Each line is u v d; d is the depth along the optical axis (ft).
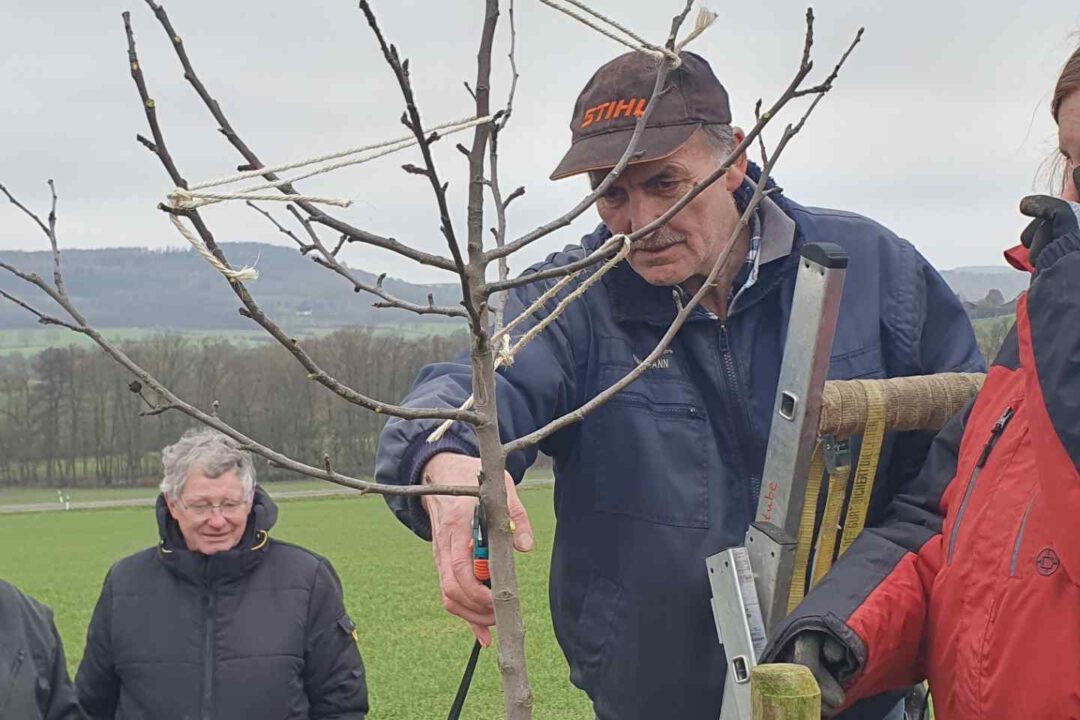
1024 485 6.23
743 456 8.84
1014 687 6.00
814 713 5.36
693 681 8.93
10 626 10.80
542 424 8.74
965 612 6.40
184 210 4.03
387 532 114.62
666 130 7.84
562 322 8.96
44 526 138.21
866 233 9.29
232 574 12.64
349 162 4.58
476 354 5.33
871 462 8.03
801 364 7.37
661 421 8.81
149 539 122.31
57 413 172.35
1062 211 6.02
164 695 12.38
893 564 7.06
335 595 13.19
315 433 123.34
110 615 12.72
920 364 9.24
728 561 7.88
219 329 434.71
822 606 6.76
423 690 41.88
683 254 8.27
